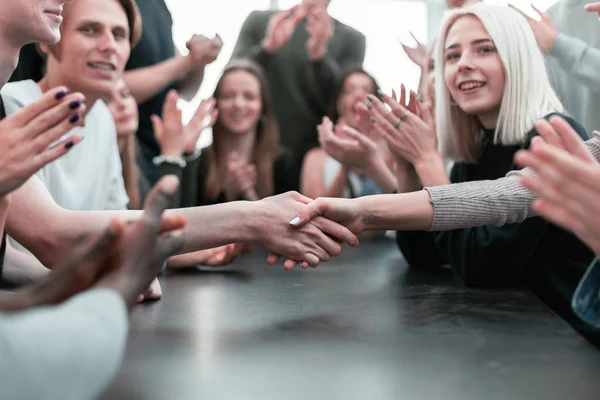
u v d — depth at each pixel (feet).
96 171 5.19
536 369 2.27
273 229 3.78
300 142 10.96
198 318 3.20
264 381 2.18
